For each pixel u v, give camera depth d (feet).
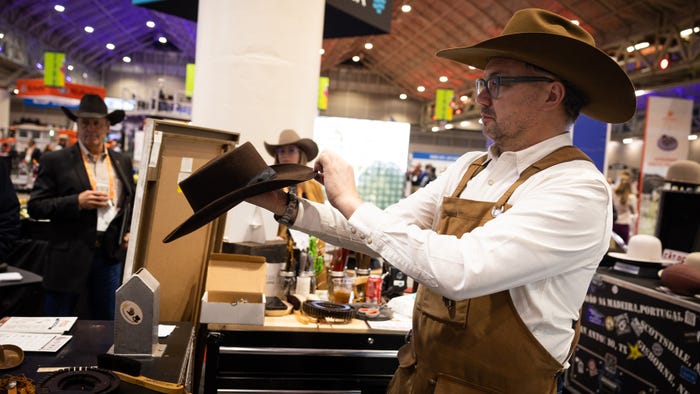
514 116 3.92
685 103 25.61
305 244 8.61
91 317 10.98
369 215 3.66
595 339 12.34
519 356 3.76
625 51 31.91
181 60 73.20
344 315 6.93
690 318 9.63
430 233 3.53
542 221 3.38
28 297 7.93
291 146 9.80
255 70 9.29
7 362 4.15
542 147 3.93
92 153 11.16
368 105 74.13
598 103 4.22
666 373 10.14
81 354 4.53
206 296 6.49
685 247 13.20
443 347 4.00
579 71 3.76
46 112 68.28
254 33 9.23
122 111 12.39
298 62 9.57
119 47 68.44
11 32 46.62
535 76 3.83
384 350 6.90
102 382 3.72
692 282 10.00
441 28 45.93
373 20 11.41
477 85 4.15
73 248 10.37
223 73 9.37
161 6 11.99
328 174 3.87
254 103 9.36
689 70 27.04
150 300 4.56
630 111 4.12
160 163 5.79
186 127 6.11
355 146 16.31
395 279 9.25
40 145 37.22
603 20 32.17
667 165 25.72
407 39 52.80
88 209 10.48
